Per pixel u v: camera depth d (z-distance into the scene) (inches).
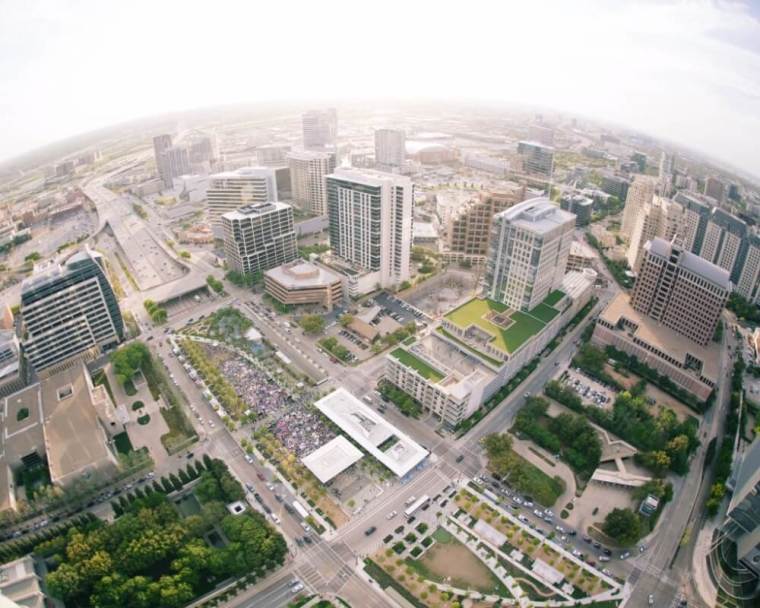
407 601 7303.2
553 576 7652.6
